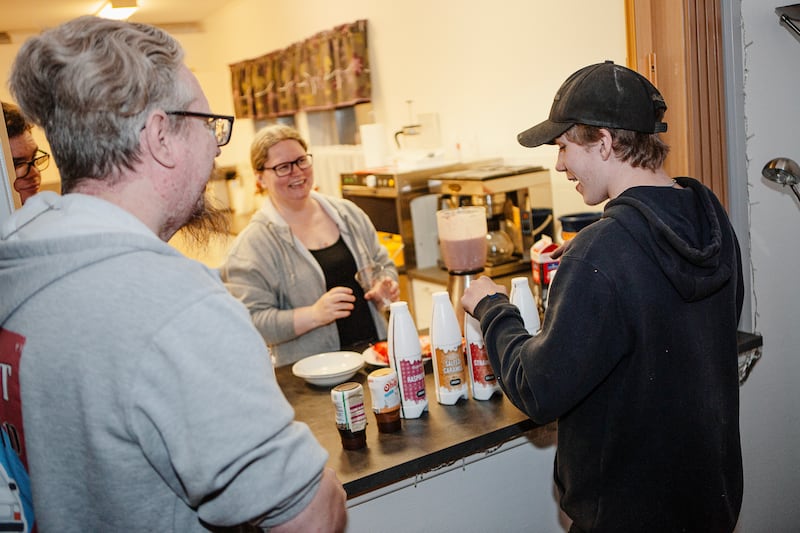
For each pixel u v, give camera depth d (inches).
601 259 45.0
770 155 76.5
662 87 72.4
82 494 31.9
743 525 80.5
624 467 48.6
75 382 30.3
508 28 126.3
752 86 74.1
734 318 51.4
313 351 88.0
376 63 167.9
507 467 61.4
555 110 50.3
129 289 30.5
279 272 88.3
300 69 195.2
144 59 32.9
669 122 72.8
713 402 49.0
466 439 55.4
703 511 49.9
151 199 34.3
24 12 198.8
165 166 34.3
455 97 143.8
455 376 62.9
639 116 46.9
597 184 50.4
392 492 55.4
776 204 77.8
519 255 118.0
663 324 45.8
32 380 31.1
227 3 235.9
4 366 32.2
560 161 52.3
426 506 57.2
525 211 116.1
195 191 36.7
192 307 31.1
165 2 220.1
